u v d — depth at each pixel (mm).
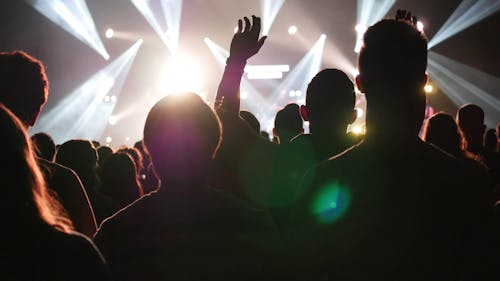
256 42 3146
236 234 2098
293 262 2076
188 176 2115
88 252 1529
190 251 2072
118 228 2119
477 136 4645
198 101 2193
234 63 3123
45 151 3924
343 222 2021
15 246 1416
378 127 2053
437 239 1963
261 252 2096
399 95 2029
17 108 2838
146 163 6359
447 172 2010
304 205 2086
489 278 1944
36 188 1489
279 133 3840
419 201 1986
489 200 1994
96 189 4004
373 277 1978
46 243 1460
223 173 2844
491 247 1952
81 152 3967
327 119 2945
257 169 2838
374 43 2062
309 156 2906
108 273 1564
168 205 2117
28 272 1424
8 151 1436
